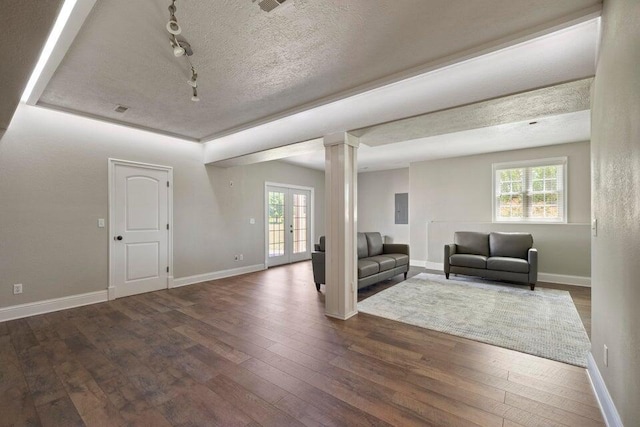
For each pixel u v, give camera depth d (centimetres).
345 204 331
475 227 588
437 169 653
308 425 164
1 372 220
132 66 250
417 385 203
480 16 186
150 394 193
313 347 261
